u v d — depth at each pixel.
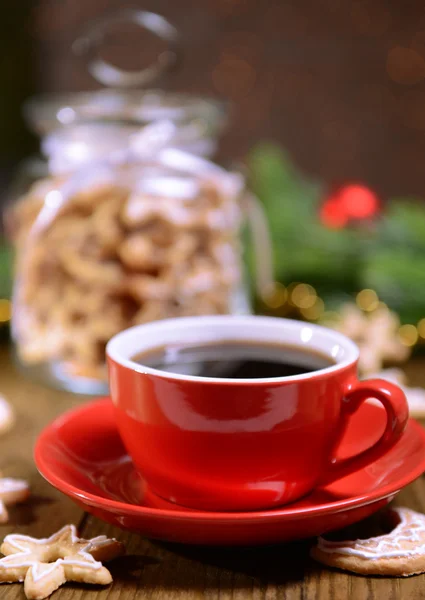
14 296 0.78
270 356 0.61
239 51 1.28
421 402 0.71
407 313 0.83
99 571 0.55
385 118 1.30
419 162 1.31
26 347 0.77
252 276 0.86
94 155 0.76
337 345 0.60
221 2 1.26
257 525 0.54
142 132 0.75
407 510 0.59
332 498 0.58
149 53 1.24
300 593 0.54
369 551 0.56
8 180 1.38
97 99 0.79
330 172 1.33
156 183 0.75
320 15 1.27
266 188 0.89
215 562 0.56
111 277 0.74
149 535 0.55
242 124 1.31
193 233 0.75
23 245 0.77
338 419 0.57
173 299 0.75
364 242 0.86
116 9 1.28
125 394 0.57
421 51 1.27
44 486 0.63
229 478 0.56
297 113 1.31
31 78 1.33
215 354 0.61
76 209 0.76
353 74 1.29
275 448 0.56
